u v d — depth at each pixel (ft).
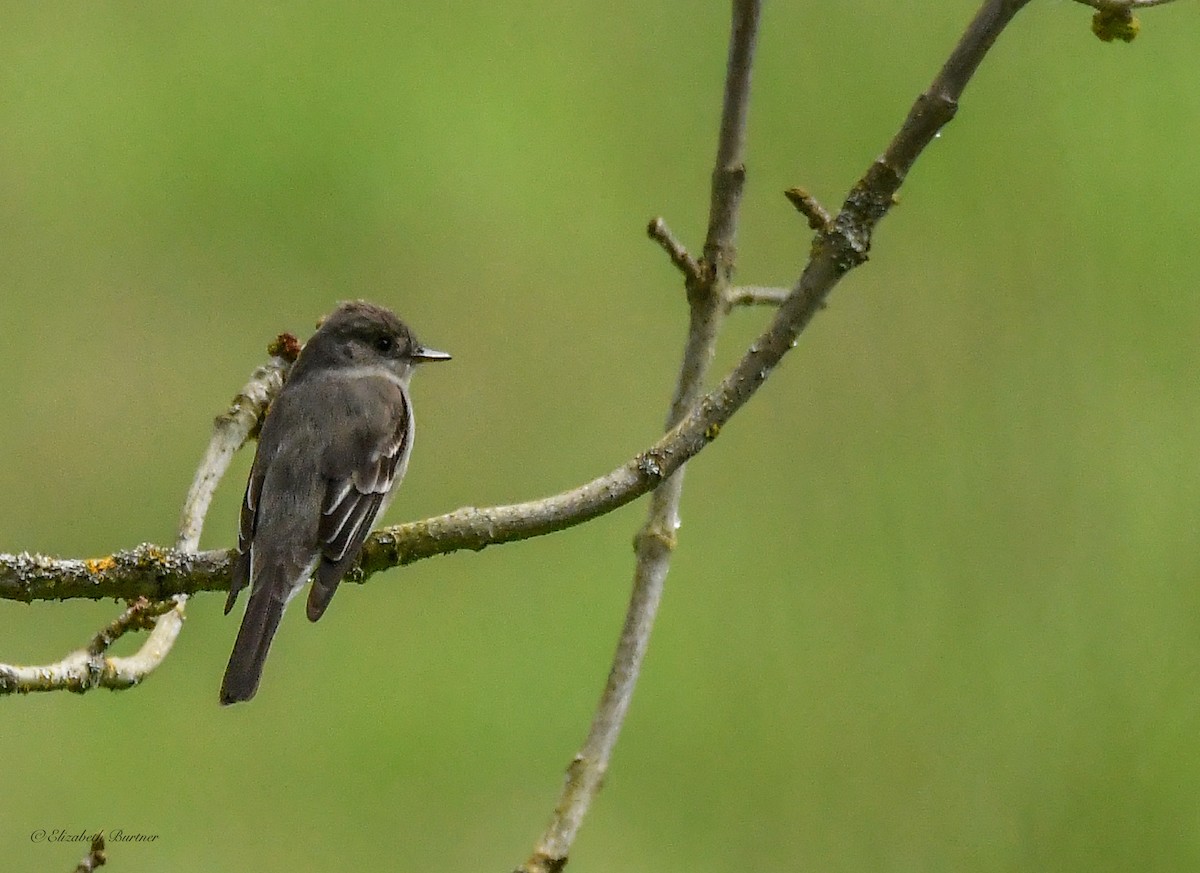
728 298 24.16
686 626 39.52
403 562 23.50
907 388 42.98
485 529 22.93
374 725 38.75
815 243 21.40
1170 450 41.19
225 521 40.29
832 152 48.39
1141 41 51.39
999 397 42.42
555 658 40.11
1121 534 39.88
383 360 30.14
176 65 52.08
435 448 42.45
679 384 23.97
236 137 50.01
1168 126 48.70
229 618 39.50
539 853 21.11
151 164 49.24
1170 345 43.65
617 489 22.07
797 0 52.65
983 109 49.47
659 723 38.34
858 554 40.29
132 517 40.29
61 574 22.66
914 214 46.50
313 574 26.63
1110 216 46.39
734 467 41.98
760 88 50.16
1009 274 44.78
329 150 49.93
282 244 47.47
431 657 40.14
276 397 28.32
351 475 27.48
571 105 51.78
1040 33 51.85
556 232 47.88
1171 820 35.78
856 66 50.67
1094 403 42.19
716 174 24.13
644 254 47.16
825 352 43.65
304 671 39.65
